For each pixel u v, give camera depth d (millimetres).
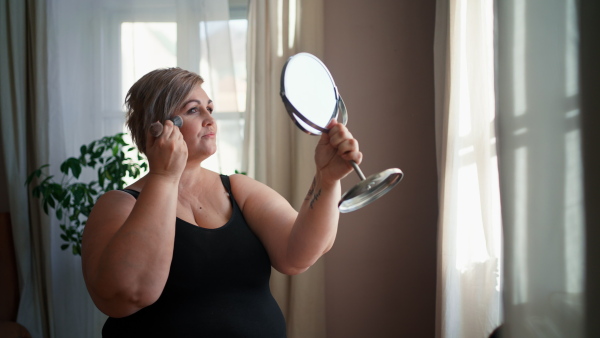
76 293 2781
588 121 698
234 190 1211
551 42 772
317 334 2561
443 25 2174
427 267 2666
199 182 1171
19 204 2748
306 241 1046
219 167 2629
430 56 2670
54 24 2783
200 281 1044
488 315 1807
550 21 775
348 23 2713
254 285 1111
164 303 1029
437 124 2201
